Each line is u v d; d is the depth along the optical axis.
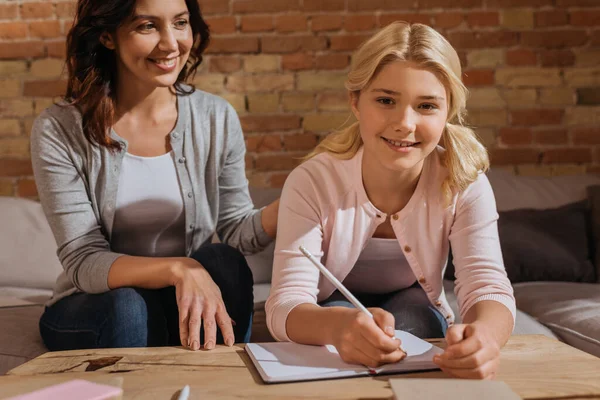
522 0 2.96
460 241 1.37
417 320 1.42
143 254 1.61
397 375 0.97
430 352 1.05
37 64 2.96
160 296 1.44
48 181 1.51
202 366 1.03
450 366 0.95
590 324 1.74
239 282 1.45
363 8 2.95
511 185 2.59
